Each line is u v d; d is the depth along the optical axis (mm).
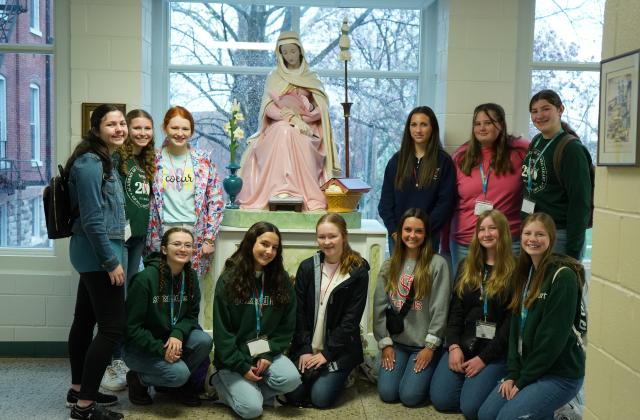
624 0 1678
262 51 4141
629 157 1614
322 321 3098
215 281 3467
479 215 3139
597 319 1821
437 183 3354
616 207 1719
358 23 4168
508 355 2812
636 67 1580
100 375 2711
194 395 3023
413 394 3020
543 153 3057
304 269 3146
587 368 1884
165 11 4039
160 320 2924
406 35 4191
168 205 3244
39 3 3705
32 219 3846
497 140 3307
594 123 3984
